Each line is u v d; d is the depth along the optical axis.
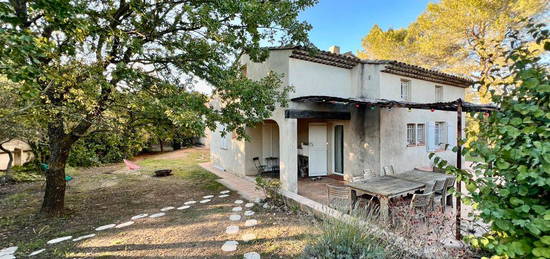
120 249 4.34
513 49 2.09
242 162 10.67
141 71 5.61
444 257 3.43
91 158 8.41
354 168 9.29
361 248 3.42
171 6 5.48
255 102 5.91
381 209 4.93
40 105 4.57
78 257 4.10
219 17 5.41
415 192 6.06
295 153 7.80
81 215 6.18
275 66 8.25
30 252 4.29
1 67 2.62
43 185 9.41
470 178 2.22
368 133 8.95
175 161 15.66
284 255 4.05
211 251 4.23
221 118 5.80
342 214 4.14
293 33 6.82
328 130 10.52
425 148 10.76
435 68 16.03
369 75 9.21
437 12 13.92
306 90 8.30
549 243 1.64
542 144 1.67
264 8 5.53
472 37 12.83
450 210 5.82
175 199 7.53
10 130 7.73
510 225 1.89
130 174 11.49
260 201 7.00
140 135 6.83
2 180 9.53
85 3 4.46
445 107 6.20
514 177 1.90
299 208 6.20
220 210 6.35
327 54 8.30
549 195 1.87
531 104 1.90
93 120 5.41
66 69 4.40
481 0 11.68
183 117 4.61
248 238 4.69
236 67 6.47
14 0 3.70
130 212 6.36
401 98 10.08
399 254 3.59
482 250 3.47
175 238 4.74
